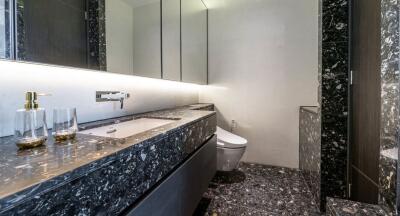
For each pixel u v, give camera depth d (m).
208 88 2.98
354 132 1.54
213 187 2.16
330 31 1.65
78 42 1.12
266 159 2.75
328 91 1.66
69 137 0.85
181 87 2.61
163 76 1.98
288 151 2.65
